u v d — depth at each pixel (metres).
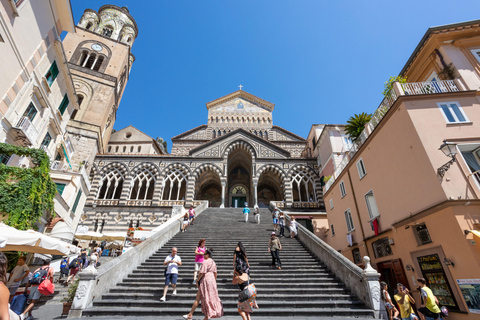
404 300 8.59
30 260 15.08
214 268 6.55
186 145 38.88
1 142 13.04
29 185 12.41
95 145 31.02
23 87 15.18
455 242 9.12
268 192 38.28
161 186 30.39
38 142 17.78
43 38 16.50
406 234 11.62
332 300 8.45
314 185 31.48
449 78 13.62
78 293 7.34
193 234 16.09
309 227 27.23
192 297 8.18
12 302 7.15
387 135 13.41
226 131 41.03
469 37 14.31
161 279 9.41
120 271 9.34
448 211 9.46
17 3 13.72
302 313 7.52
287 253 12.77
